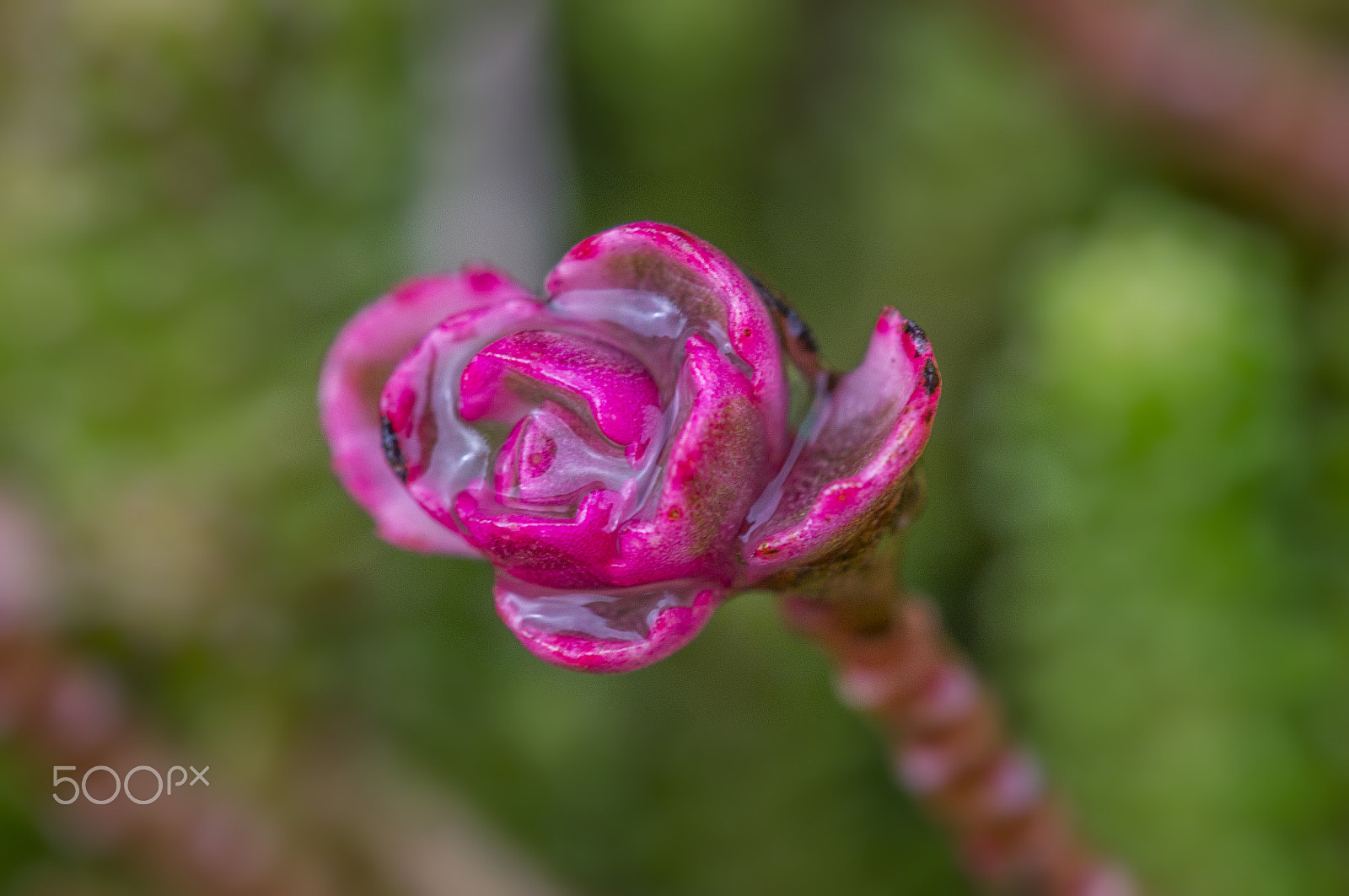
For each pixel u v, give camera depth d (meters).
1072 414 0.13
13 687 0.12
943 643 0.09
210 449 0.15
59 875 0.14
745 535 0.08
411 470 0.08
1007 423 0.15
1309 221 0.15
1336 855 0.13
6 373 0.15
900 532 0.09
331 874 0.14
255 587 0.15
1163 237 0.13
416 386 0.08
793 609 0.09
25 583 0.14
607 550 0.08
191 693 0.15
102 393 0.15
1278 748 0.13
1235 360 0.13
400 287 0.09
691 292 0.08
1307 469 0.14
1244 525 0.13
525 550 0.08
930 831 0.15
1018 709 0.15
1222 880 0.13
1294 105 0.15
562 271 0.08
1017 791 0.10
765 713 0.15
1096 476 0.13
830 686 0.15
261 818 0.13
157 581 0.15
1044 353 0.14
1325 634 0.13
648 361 0.08
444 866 0.14
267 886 0.13
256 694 0.15
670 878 0.15
